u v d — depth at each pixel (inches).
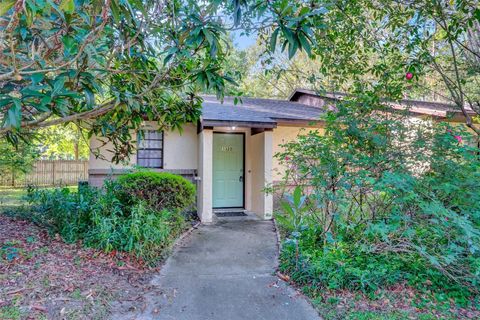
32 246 184.9
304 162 191.9
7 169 387.5
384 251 166.6
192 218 309.1
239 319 124.3
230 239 236.8
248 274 170.1
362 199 182.1
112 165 322.7
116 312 125.0
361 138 186.9
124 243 185.9
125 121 180.9
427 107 363.3
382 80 208.4
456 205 149.9
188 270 174.9
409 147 177.0
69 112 140.1
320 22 120.0
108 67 123.4
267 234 251.3
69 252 181.3
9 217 250.1
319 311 131.0
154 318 122.8
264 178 306.8
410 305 135.6
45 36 99.7
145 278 160.9
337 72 220.2
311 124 267.4
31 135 155.7
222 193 359.3
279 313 129.3
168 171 348.2
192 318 124.1
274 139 353.4
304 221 191.2
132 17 97.6
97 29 89.6
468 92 272.8
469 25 167.0
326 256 164.1
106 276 156.5
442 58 240.4
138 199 229.8
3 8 61.1
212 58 113.2
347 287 146.7
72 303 126.7
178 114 181.8
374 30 219.3
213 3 91.5
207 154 298.0
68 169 614.2
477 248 127.9
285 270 169.8
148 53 136.0
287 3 84.2
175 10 119.0
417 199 145.5
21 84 89.2
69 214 213.5
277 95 769.6
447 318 126.7
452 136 167.3
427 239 160.1
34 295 129.2
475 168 154.4
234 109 358.9
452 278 146.9
